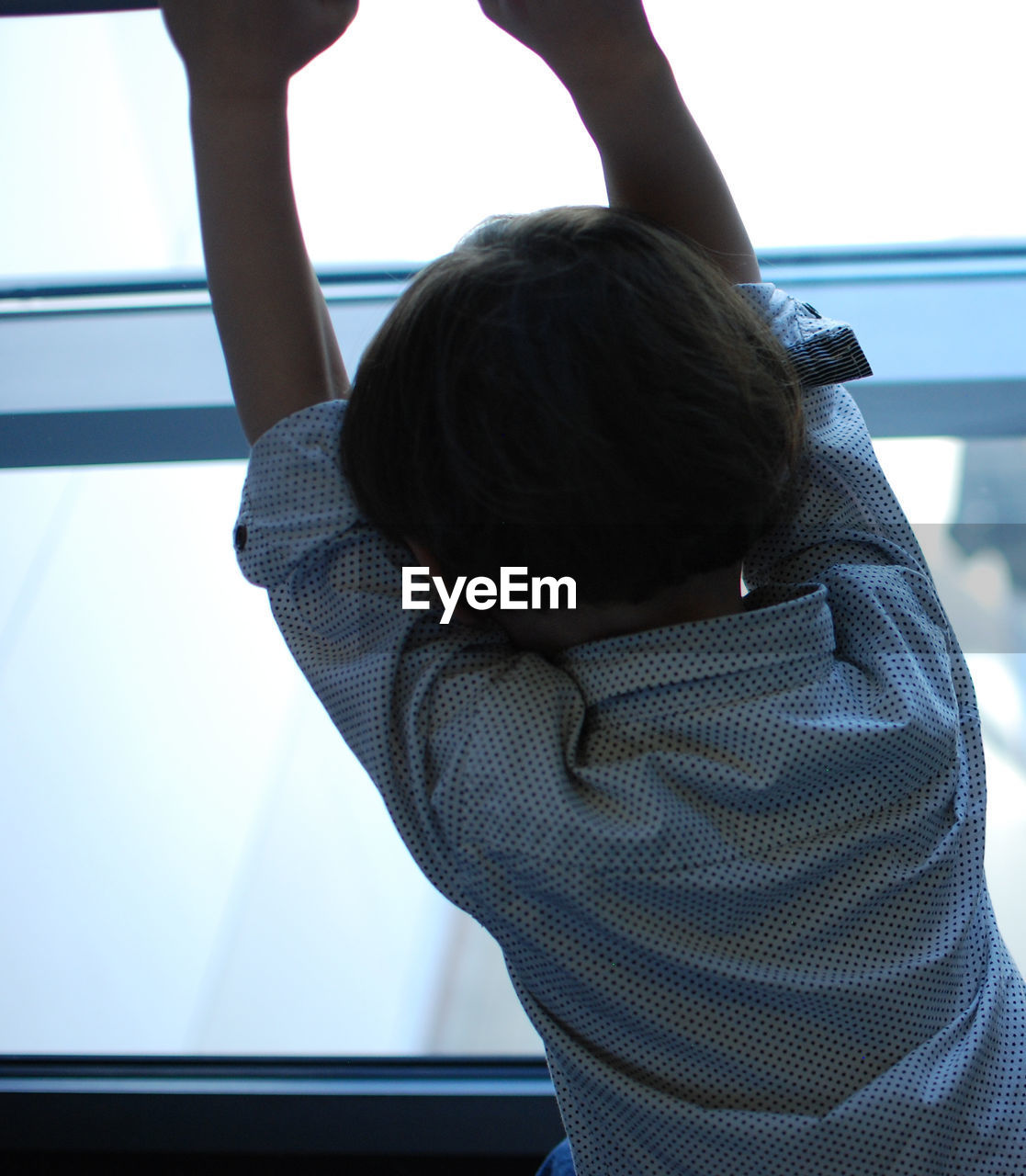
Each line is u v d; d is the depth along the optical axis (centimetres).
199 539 322
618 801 84
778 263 143
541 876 84
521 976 88
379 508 85
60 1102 152
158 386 137
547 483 80
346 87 184
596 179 183
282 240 95
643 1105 87
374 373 84
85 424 137
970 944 89
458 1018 218
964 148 169
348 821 265
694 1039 86
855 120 173
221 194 94
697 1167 87
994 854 184
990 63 166
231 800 266
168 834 252
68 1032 210
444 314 82
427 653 88
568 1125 90
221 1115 152
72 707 274
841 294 139
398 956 233
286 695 295
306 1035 215
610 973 86
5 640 287
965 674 93
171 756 277
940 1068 87
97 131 205
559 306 81
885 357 134
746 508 83
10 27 197
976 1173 87
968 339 134
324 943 234
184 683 286
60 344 141
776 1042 86
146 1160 155
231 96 94
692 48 170
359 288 146
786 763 85
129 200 208
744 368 83
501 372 80
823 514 93
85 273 145
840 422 95
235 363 95
